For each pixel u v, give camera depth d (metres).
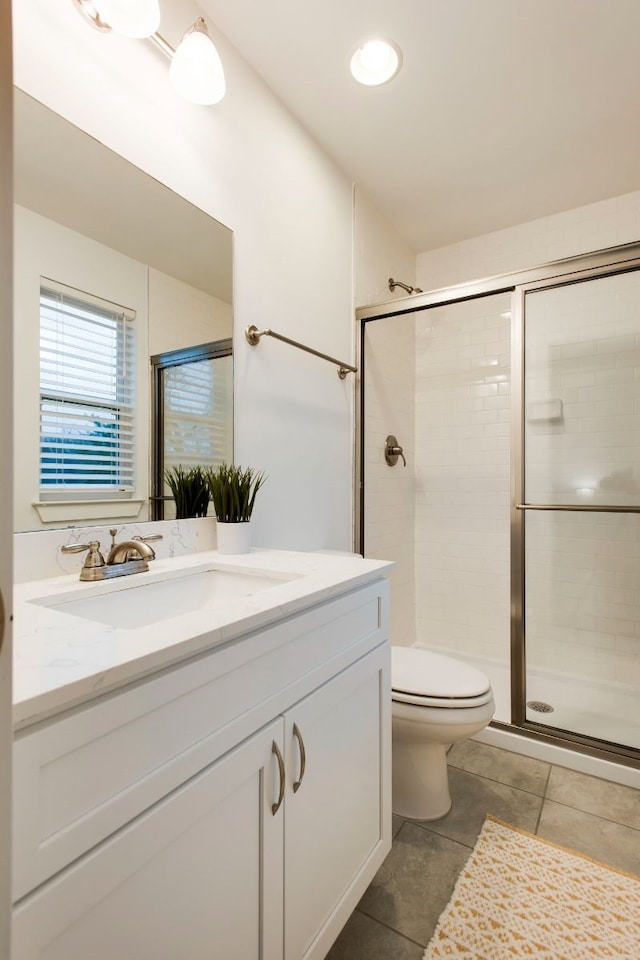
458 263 2.74
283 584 0.93
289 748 0.80
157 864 0.57
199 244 1.37
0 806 0.32
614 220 2.31
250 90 1.56
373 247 2.37
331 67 1.56
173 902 0.59
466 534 2.71
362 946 1.04
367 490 2.32
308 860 0.86
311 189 1.88
